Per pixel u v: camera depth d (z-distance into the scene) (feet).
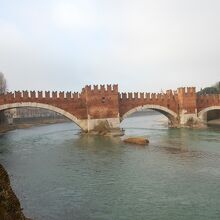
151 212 69.51
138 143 171.73
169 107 271.08
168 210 70.54
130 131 249.34
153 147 158.10
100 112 232.73
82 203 76.13
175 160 123.85
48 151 156.76
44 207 73.41
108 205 74.43
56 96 221.46
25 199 79.56
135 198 79.15
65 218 66.49
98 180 97.04
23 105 212.23
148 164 117.80
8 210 49.57
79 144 178.50
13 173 108.88
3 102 207.51
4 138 227.40
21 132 283.18
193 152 140.46
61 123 425.28
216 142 170.09
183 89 272.31
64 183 94.43
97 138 203.62
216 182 91.45
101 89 233.76
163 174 102.22
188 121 272.72
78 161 127.85
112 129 231.09
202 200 76.48
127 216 67.62
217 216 66.74
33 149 165.37
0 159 136.87
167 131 238.48
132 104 253.65
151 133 226.99
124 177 99.86
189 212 69.15
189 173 102.58
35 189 88.43
